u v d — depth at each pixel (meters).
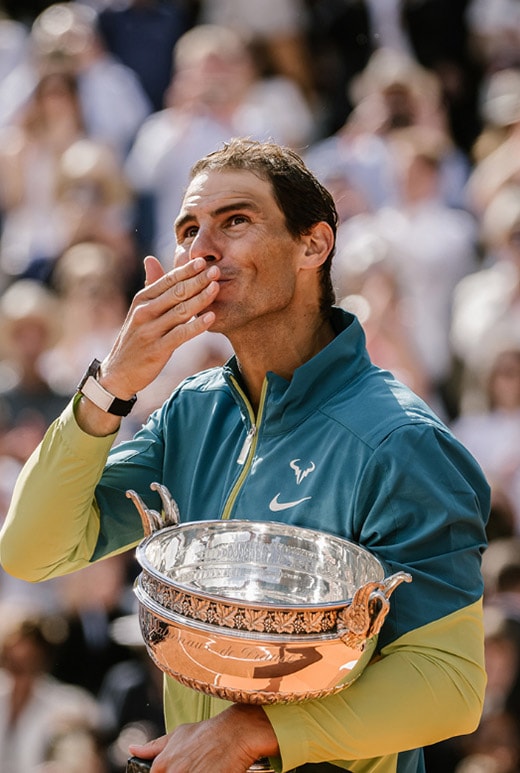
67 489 6.67
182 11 25.86
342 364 6.82
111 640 17.20
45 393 19.27
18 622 16.58
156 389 18.16
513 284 19.94
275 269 6.69
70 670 17.03
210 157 6.85
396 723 6.15
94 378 6.65
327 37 25.94
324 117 25.23
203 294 6.43
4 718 16.28
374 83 23.78
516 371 18.55
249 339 6.86
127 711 16.20
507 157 22.00
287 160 6.80
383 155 22.14
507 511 16.97
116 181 22.59
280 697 6.04
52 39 24.42
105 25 25.25
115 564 17.52
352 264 19.84
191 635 5.91
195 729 6.19
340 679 6.04
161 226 22.53
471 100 25.56
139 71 25.22
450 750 15.42
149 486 7.30
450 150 23.00
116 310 20.50
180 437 7.33
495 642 15.38
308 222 6.78
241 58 23.52
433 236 20.94
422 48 25.70
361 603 5.83
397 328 19.36
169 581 5.99
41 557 6.80
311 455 6.67
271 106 23.84
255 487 6.79
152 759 6.32
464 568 6.41
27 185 23.38
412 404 6.62
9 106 24.92
